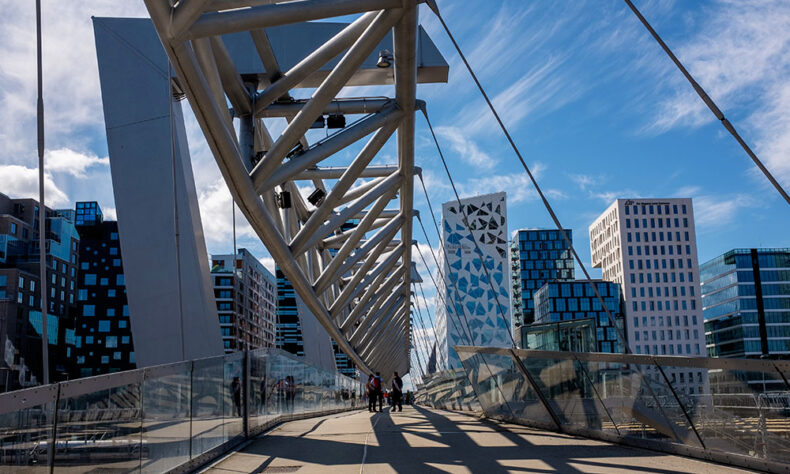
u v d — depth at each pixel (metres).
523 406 15.60
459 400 26.14
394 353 79.31
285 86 14.93
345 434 14.42
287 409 19.91
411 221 29.36
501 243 149.88
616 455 9.85
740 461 8.44
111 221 115.19
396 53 13.48
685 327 139.00
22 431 5.35
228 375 11.95
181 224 17.64
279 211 22.30
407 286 43.94
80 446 6.27
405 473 8.68
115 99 17.92
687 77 10.16
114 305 112.69
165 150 17.73
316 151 14.96
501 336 145.25
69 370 114.62
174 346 17.05
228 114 12.76
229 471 9.17
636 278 141.12
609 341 136.00
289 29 19.58
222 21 9.17
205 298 17.91
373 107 19.77
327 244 33.78
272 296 159.88
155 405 8.09
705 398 9.03
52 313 111.00
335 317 29.08
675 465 8.74
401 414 24.16
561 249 176.25
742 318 129.25
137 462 7.51
